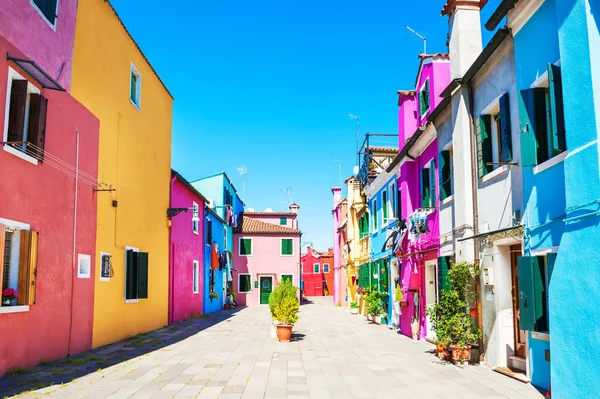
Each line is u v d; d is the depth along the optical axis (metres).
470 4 11.20
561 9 6.56
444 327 10.08
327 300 49.28
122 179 14.02
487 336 9.56
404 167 15.97
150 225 16.77
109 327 12.88
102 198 12.47
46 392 7.12
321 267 62.22
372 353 11.70
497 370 8.94
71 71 10.74
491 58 9.38
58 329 10.03
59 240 10.08
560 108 6.82
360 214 26.75
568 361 6.36
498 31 8.50
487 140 9.77
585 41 6.02
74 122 10.86
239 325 18.81
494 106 9.46
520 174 8.27
